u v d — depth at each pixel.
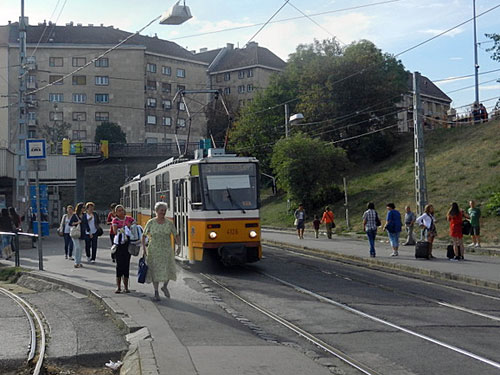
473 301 12.66
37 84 84.12
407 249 25.84
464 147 46.91
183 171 18.27
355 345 8.73
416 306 11.97
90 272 17.33
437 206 36.00
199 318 10.33
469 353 8.17
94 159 57.53
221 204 17.17
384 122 56.06
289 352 7.96
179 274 16.92
